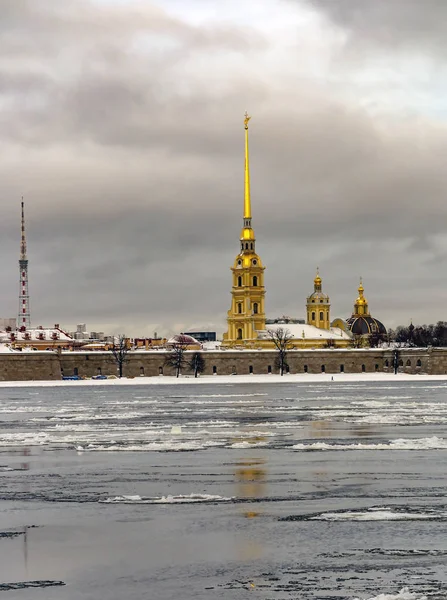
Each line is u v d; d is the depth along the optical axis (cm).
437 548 6306
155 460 10275
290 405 19350
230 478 9000
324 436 12638
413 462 9862
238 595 5497
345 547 6362
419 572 5812
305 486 8506
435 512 7331
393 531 6750
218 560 6144
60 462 10181
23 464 10069
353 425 14225
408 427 13800
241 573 5872
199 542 6556
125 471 9494
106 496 8181
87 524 7106
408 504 7644
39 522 7188
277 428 13850
